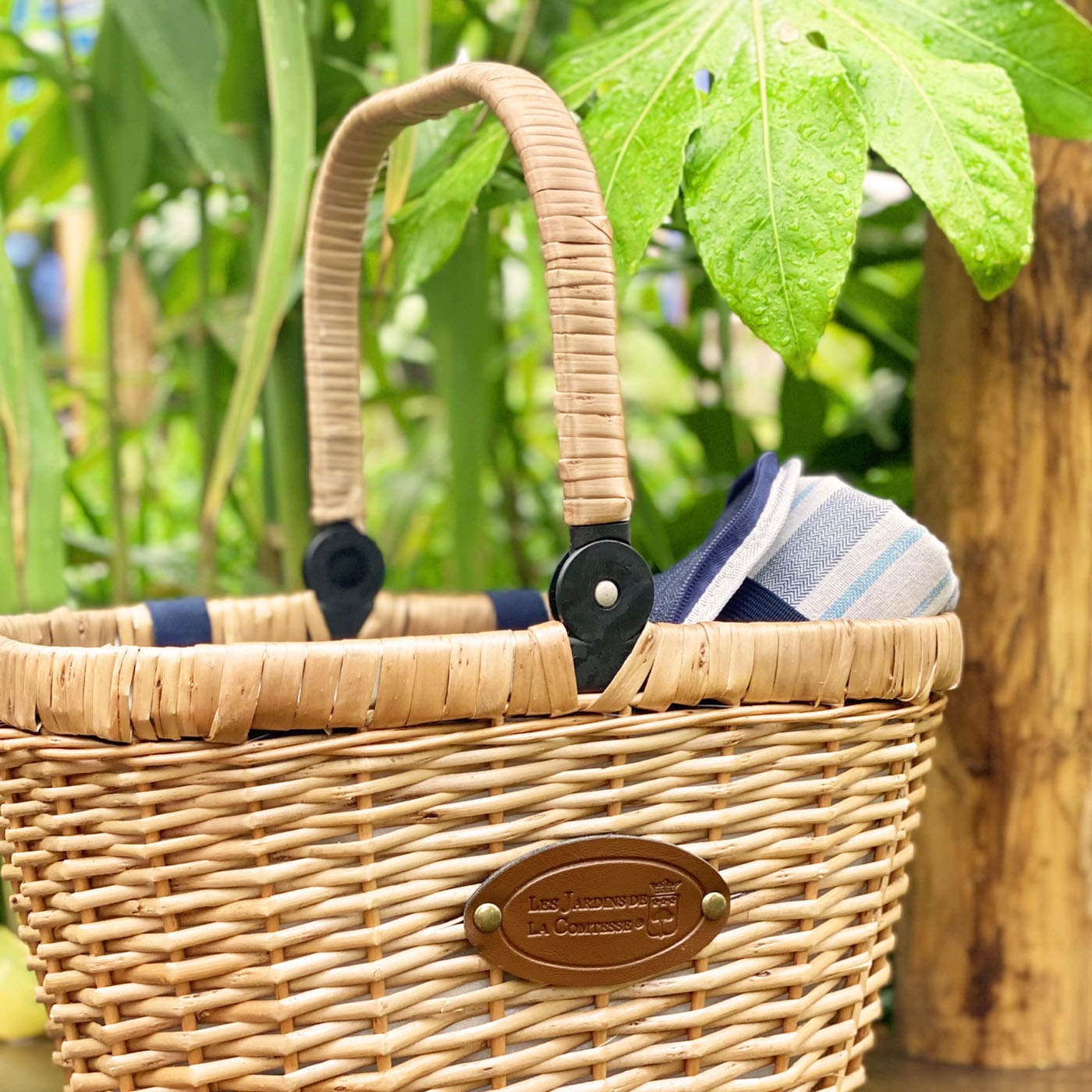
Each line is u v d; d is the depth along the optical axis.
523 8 0.79
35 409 0.72
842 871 0.50
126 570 0.88
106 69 0.83
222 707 0.40
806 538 0.55
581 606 0.43
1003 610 0.72
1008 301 0.71
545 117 0.45
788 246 0.51
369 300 0.98
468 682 0.42
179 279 1.18
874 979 0.53
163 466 1.41
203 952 0.42
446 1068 0.44
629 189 0.55
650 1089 0.46
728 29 0.58
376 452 1.65
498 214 0.94
